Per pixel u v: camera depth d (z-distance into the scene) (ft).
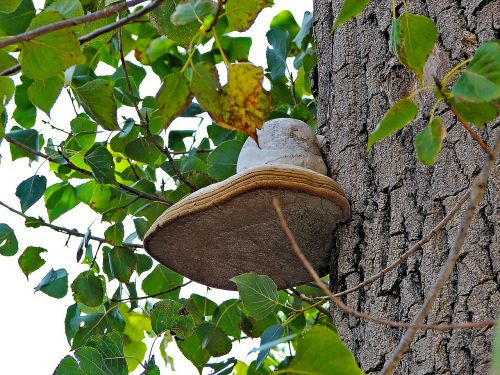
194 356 17.52
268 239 12.40
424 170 11.60
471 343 10.05
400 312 10.98
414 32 8.26
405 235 11.44
